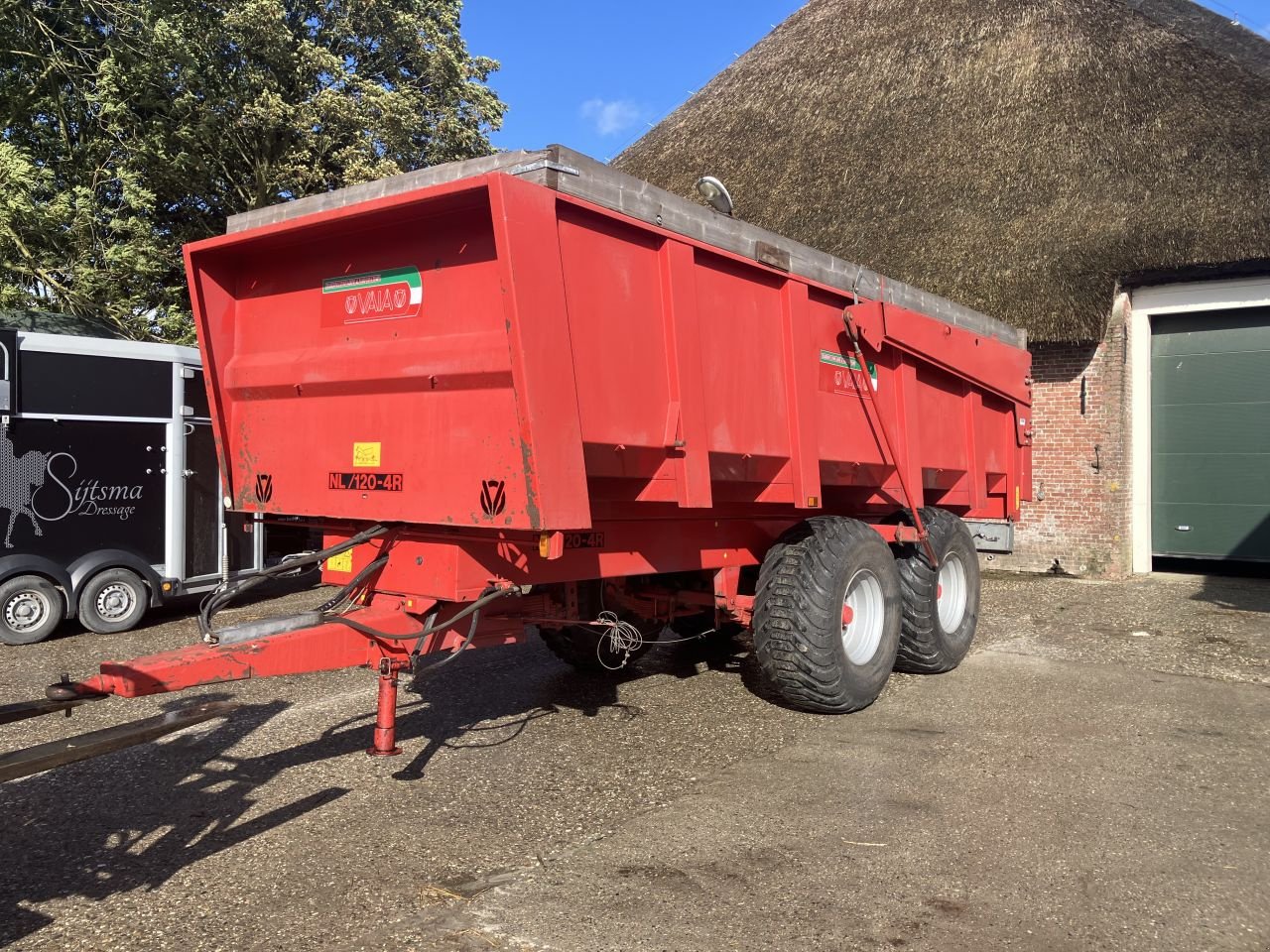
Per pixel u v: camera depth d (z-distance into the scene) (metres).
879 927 2.94
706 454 4.40
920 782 4.23
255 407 4.73
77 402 7.86
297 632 3.62
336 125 15.74
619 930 2.91
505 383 3.59
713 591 5.27
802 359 5.12
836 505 6.06
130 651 7.32
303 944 2.82
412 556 3.99
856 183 14.66
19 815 3.86
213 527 8.91
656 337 4.18
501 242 3.37
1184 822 3.80
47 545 7.70
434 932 2.89
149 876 3.30
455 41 18.38
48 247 11.60
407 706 5.51
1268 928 2.96
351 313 4.25
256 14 14.20
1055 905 3.09
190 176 14.42
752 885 3.22
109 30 12.65
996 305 11.48
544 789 4.14
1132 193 12.00
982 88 15.11
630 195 3.99
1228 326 11.85
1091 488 12.02
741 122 18.00
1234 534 11.91
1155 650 7.32
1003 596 10.32
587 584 4.95
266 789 4.14
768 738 4.89
